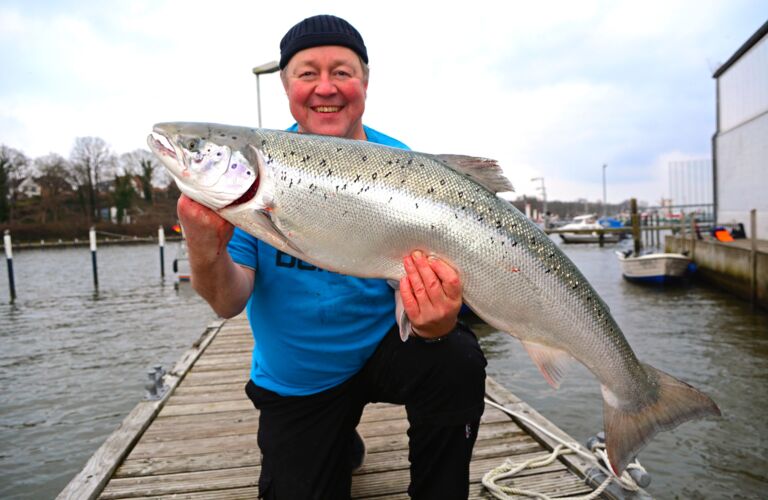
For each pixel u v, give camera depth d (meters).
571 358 2.24
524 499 2.78
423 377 2.13
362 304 2.25
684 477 5.02
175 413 4.37
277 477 2.27
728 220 22.41
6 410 7.34
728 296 15.77
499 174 2.10
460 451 2.19
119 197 85.06
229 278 1.92
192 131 1.93
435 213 2.00
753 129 19.80
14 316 15.62
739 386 7.47
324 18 2.27
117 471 3.22
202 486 3.01
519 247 2.07
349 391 2.38
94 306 17.28
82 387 8.35
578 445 3.29
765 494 4.70
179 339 11.91
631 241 44.84
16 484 5.29
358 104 2.36
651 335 10.85
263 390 2.37
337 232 1.99
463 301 2.14
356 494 2.83
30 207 80.75
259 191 1.95
